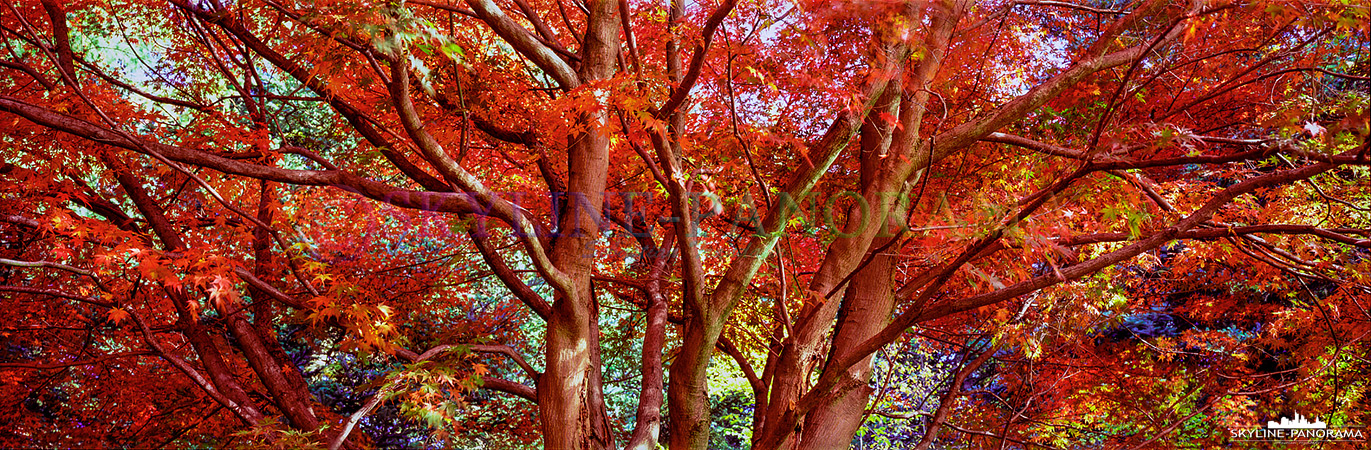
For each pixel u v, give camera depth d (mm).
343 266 6711
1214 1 4133
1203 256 6199
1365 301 5887
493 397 8438
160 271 4109
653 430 5250
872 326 5605
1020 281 4805
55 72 6785
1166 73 5145
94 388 7664
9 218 5141
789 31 4605
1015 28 6168
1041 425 7121
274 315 8242
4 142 5328
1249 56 5566
